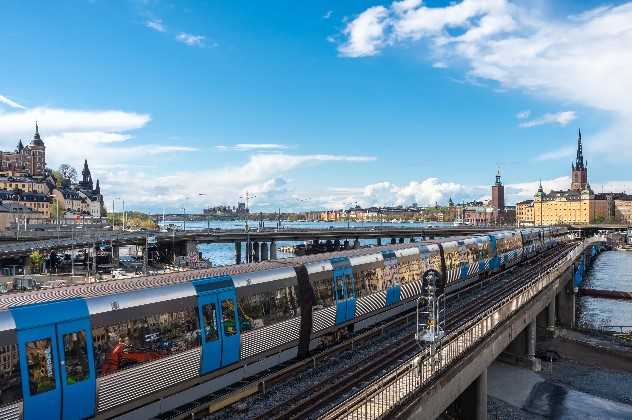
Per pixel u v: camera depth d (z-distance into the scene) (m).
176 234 104.00
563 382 39.56
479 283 47.22
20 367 13.73
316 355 24.20
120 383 15.98
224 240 115.12
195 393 18.64
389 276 31.48
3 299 15.13
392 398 17.62
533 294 38.62
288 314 22.92
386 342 27.34
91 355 15.32
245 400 19.47
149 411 17.05
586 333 58.00
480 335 25.89
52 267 84.38
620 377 41.81
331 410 16.53
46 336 14.37
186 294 18.45
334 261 26.83
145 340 16.84
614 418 33.19
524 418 32.34
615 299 83.81
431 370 20.02
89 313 15.45
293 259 26.00
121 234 99.94
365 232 134.00
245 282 21.05
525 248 65.50
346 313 26.95
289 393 20.03
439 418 27.67
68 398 14.68
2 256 67.19
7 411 13.39
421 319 32.53
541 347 50.31
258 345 21.17
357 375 22.08
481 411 26.45
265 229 127.06
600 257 169.12
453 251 41.78
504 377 39.06
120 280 18.97
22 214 141.38
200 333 18.66
